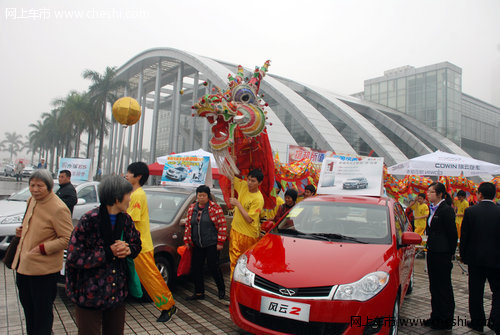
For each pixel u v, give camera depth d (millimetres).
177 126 40375
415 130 44750
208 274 6777
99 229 2592
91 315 2619
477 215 4367
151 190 6484
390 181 11414
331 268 3445
